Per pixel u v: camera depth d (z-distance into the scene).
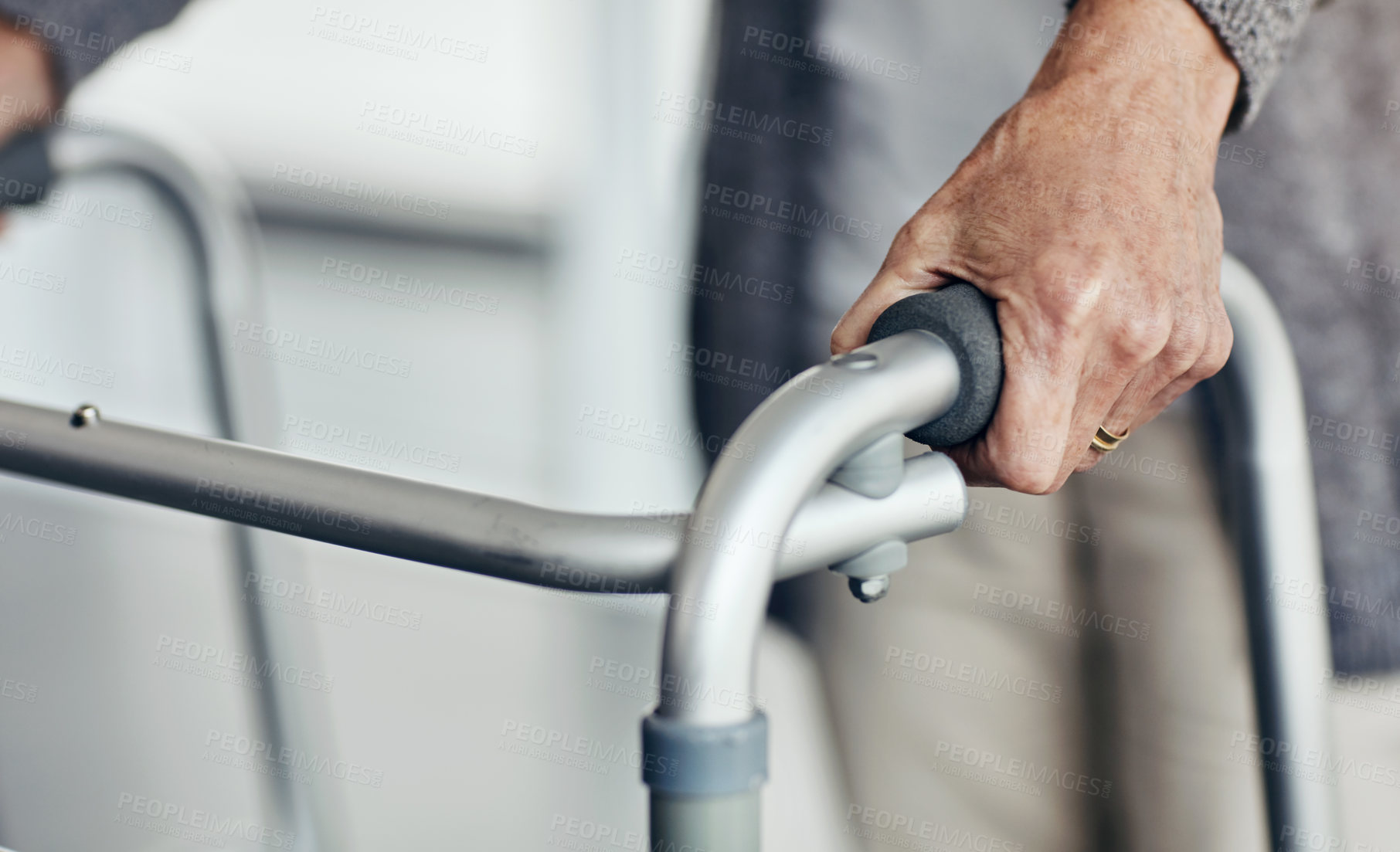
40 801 1.38
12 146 0.76
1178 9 0.62
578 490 2.12
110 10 0.82
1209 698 0.91
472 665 1.69
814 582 1.00
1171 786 0.94
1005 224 0.51
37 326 2.18
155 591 1.85
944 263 0.52
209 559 1.95
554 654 1.72
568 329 2.42
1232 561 0.87
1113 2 0.62
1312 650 0.64
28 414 0.48
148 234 2.17
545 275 2.47
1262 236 0.85
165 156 0.78
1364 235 0.85
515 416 2.25
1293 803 0.65
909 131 0.91
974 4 0.88
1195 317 0.52
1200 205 0.56
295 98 2.63
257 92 2.65
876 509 0.41
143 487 0.46
